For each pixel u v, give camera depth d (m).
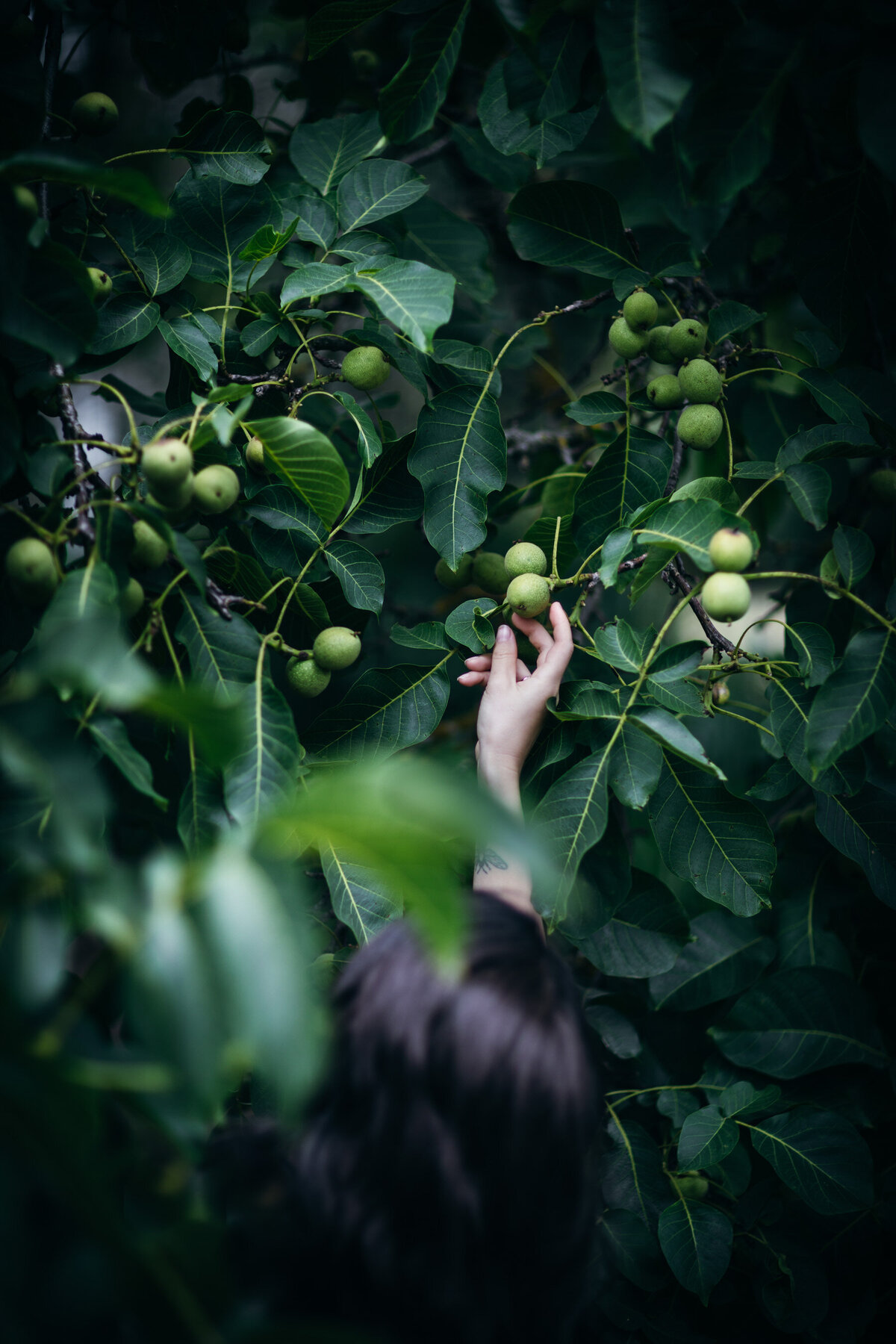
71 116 1.55
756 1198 1.58
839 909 1.84
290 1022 0.59
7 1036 0.66
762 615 2.39
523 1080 0.84
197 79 1.98
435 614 2.18
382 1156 0.85
